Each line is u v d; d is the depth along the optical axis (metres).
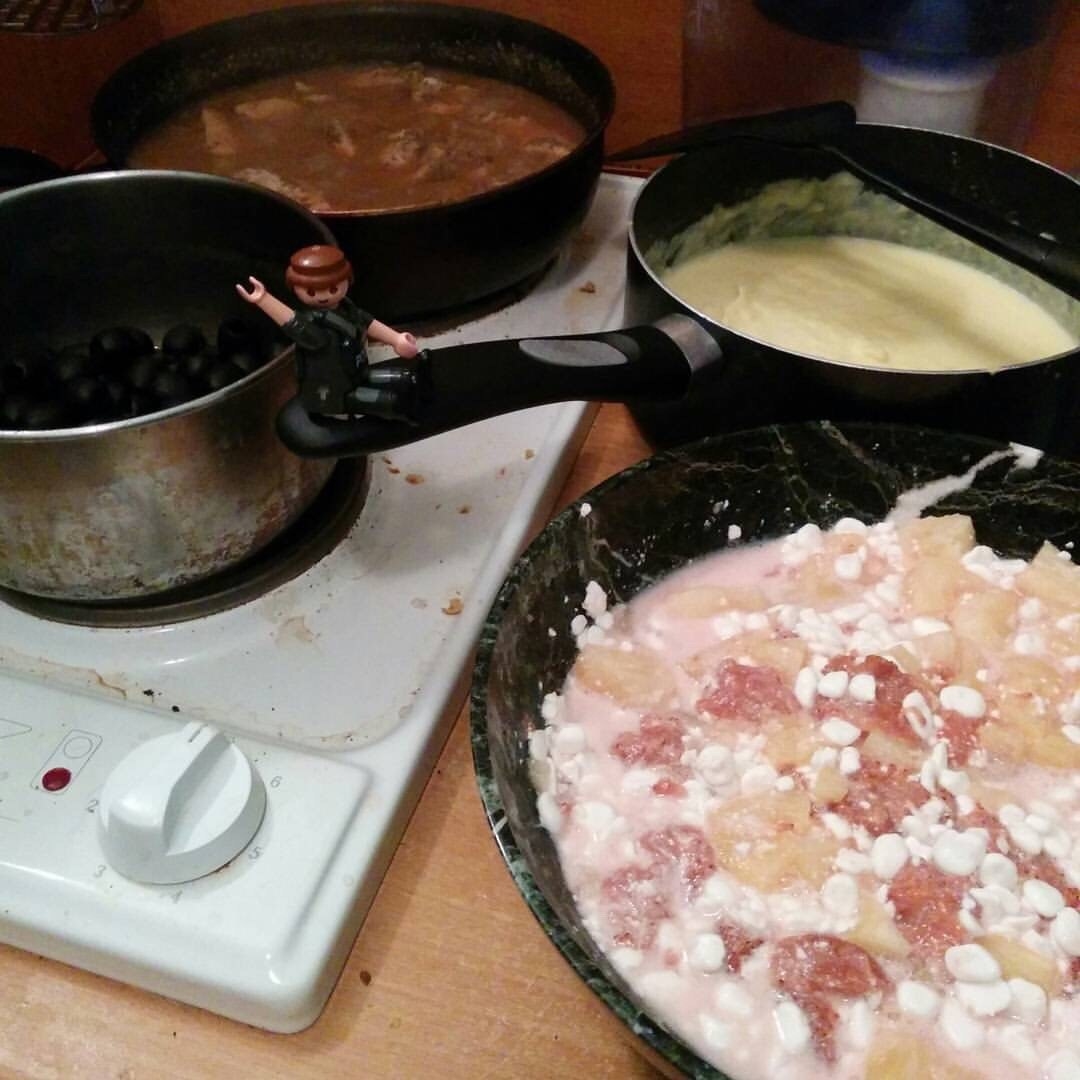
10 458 0.53
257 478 0.60
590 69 0.94
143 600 0.64
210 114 0.98
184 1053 0.48
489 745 0.47
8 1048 0.48
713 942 0.47
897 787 0.53
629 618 0.65
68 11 0.81
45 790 0.53
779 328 0.81
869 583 0.65
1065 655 0.60
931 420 0.65
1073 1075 0.44
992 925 0.48
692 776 0.55
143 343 0.75
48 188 0.71
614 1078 0.47
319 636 0.62
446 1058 0.48
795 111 0.81
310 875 0.50
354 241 0.74
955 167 0.81
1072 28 0.89
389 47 1.06
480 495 0.71
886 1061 0.44
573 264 0.91
